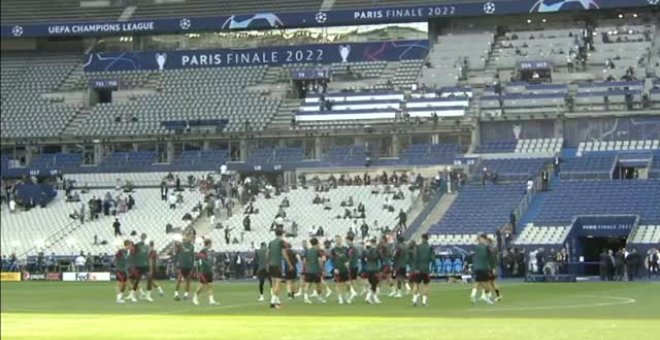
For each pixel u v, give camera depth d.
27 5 118.50
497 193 89.38
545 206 86.50
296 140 103.19
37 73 118.12
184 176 102.88
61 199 102.19
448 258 77.50
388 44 109.75
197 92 111.44
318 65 110.81
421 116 100.06
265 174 101.88
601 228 80.88
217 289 65.75
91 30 116.25
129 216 97.12
